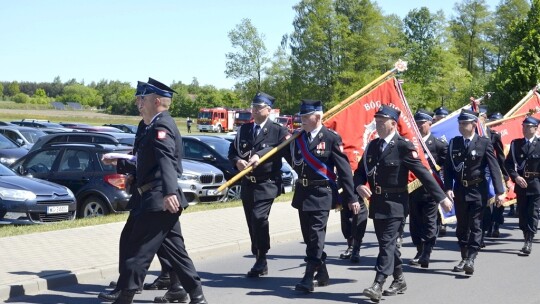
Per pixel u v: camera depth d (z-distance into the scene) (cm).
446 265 991
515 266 989
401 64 983
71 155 1373
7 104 10975
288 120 5603
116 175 1311
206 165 1558
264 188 870
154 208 653
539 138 1095
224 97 10188
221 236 1138
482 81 6016
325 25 6831
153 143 650
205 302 704
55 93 16550
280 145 821
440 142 1078
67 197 1236
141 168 663
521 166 1093
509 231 1330
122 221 1218
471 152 931
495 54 8769
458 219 948
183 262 694
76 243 1027
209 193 1505
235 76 7725
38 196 1188
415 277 907
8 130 2434
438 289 837
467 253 931
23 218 1166
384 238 759
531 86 2433
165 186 638
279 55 7688
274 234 1191
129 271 653
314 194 796
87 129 2881
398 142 761
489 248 1142
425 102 7625
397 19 8400
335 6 6994
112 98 12875
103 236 1086
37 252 957
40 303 750
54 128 3073
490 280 892
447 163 952
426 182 756
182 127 8181
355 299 782
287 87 7406
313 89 7000
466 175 934
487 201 946
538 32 2517
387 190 759
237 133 898
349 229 1034
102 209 1309
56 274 830
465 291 828
